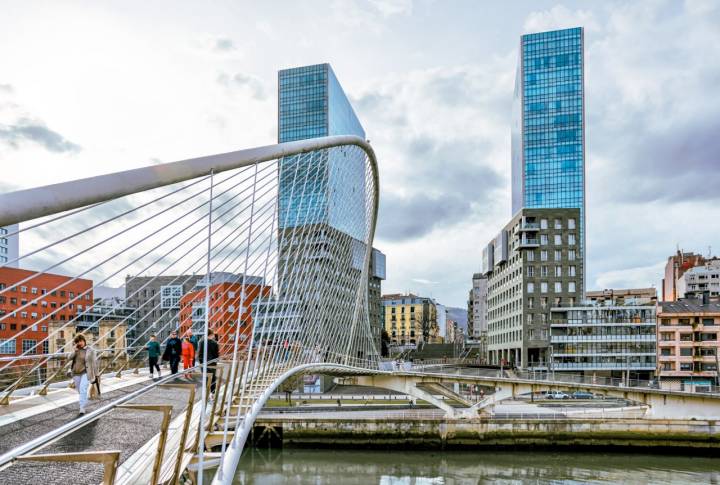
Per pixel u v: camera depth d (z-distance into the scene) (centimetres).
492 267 12138
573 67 14212
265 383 1862
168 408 661
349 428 5197
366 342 5616
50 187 566
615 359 8575
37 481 709
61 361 1869
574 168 14062
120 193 711
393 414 5419
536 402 6769
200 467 793
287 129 11338
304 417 5244
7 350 4806
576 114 14150
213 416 1171
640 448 5138
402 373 5731
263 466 4603
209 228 1005
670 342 8369
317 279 3203
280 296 2342
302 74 11381
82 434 990
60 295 5350
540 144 14288
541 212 9538
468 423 5244
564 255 9444
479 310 17525
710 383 8094
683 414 5153
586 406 6328
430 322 18562
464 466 4672
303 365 2575
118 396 1466
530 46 14562
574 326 8831
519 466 4681
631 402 6334
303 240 2875
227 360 1762
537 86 14438
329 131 11038
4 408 1220
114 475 478
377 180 5197
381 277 12812
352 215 4372
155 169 832
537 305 9381
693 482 4212
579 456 5047
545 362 9162
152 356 2038
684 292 13938
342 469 4538
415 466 4666
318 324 3161
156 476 659
